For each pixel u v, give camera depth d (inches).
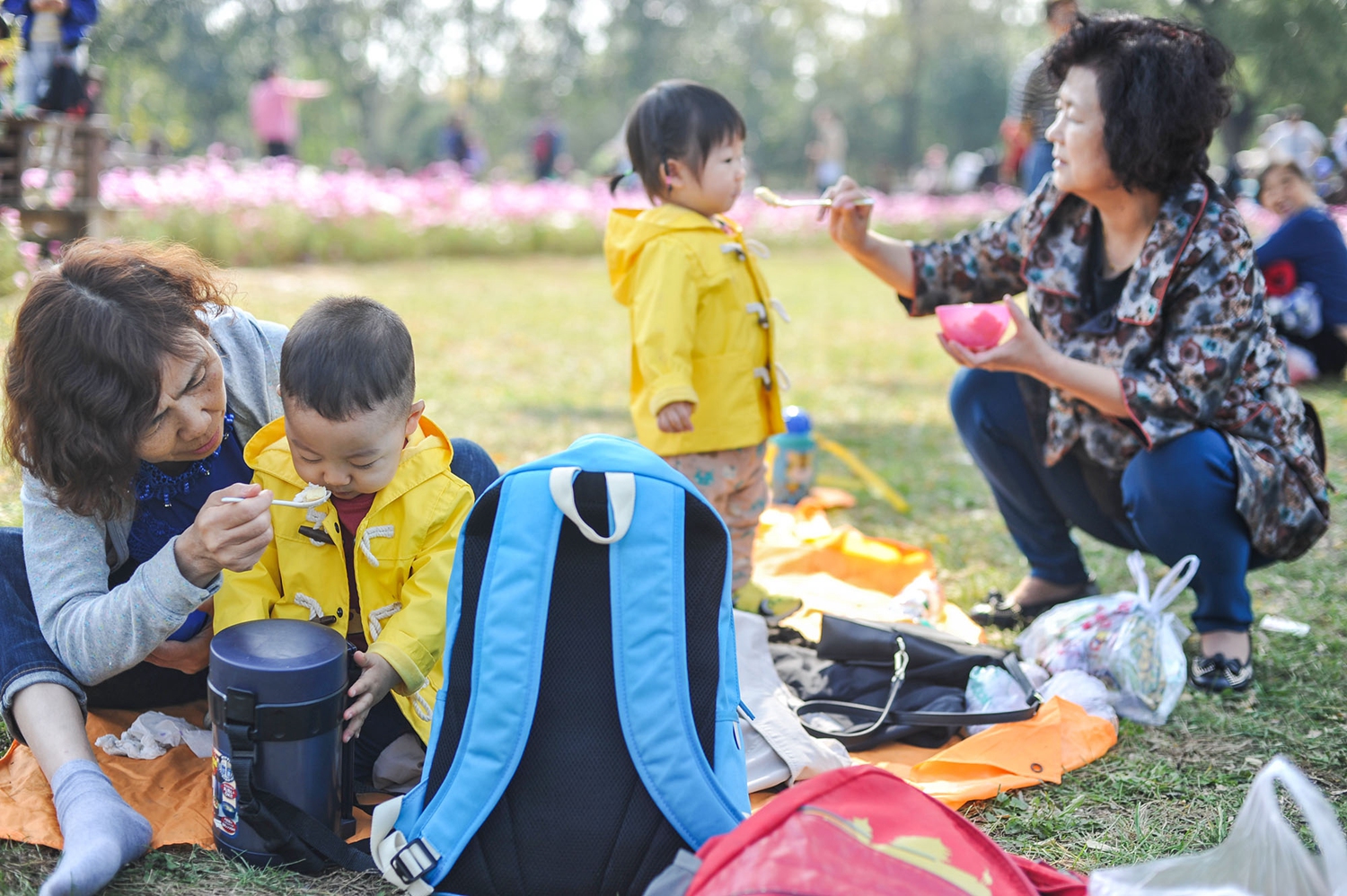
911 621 124.3
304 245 478.9
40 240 285.9
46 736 78.5
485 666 73.7
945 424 234.1
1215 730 106.0
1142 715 107.5
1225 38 1305.4
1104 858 84.6
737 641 110.7
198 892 74.6
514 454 189.9
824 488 182.9
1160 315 112.2
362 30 2046.0
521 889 72.1
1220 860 64.4
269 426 85.7
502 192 599.8
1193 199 110.3
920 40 2378.2
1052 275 119.9
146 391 73.0
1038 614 133.0
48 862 77.0
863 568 145.6
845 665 110.7
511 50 2261.3
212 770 85.3
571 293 427.5
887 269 129.7
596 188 649.6
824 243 746.2
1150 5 1273.4
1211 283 109.5
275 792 75.9
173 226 429.7
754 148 2502.5
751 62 2524.6
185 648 85.9
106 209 317.4
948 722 99.3
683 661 73.5
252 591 84.8
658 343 123.5
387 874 72.8
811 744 93.4
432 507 85.6
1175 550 114.1
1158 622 111.0
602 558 74.4
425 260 529.0
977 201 873.5
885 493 173.2
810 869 57.9
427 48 2160.4
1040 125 295.0
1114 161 108.4
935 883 60.3
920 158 2546.8
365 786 91.1
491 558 75.0
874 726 100.0
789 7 2487.7
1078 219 118.7
